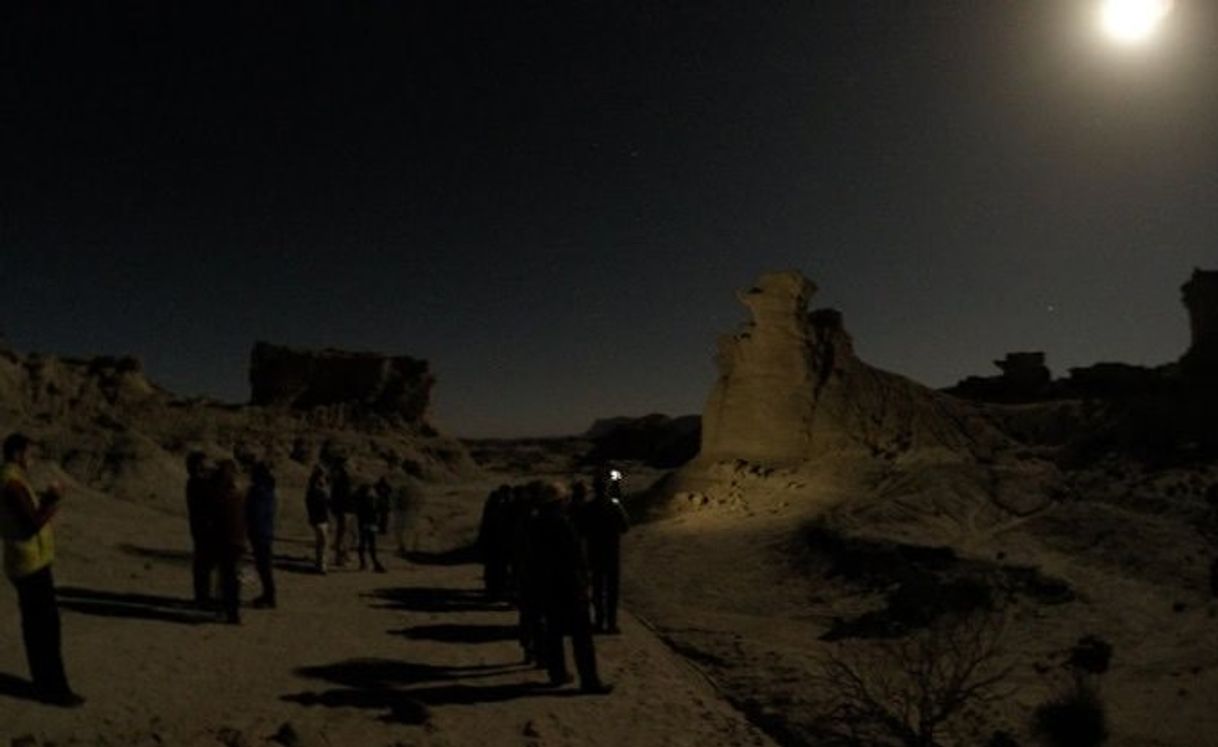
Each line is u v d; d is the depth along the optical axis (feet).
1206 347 84.69
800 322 90.48
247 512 41.63
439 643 36.35
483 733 24.90
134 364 175.22
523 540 33.81
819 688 30.58
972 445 86.22
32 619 24.47
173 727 23.65
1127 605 40.27
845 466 78.54
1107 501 59.47
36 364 155.94
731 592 51.44
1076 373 124.06
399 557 70.79
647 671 32.94
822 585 50.47
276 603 42.47
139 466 94.07
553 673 29.96
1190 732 24.63
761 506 74.23
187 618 37.22
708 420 92.07
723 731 26.16
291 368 216.13
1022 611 40.47
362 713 26.17
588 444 295.89
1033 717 25.46
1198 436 73.46
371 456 182.39
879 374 91.76
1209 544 48.29
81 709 24.52
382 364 220.84
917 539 52.13
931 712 25.12
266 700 26.89
